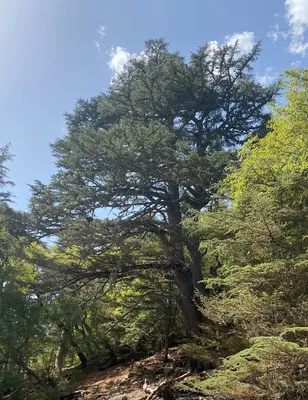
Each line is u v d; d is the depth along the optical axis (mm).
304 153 6699
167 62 15688
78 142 12430
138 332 15695
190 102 16203
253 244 6258
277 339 4566
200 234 9062
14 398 10586
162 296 14945
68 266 13453
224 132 16781
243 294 6062
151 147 12070
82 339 17625
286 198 6605
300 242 6125
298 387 5000
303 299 5730
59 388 12805
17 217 13109
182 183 13383
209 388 6613
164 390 9008
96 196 12539
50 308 13102
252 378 5594
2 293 11227
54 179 12570
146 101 16078
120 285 15867
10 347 10867
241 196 6691
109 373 16906
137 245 13789
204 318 13703
